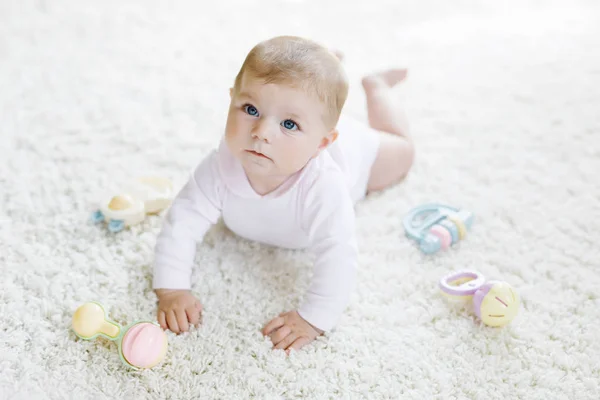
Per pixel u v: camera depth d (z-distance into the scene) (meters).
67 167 1.50
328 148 1.27
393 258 1.33
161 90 1.80
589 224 1.41
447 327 1.19
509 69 1.94
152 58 1.94
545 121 1.72
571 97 1.80
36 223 1.35
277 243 1.31
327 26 2.17
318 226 1.17
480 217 1.43
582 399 1.08
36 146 1.55
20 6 2.16
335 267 1.15
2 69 1.84
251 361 1.11
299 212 1.18
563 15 2.24
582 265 1.32
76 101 1.73
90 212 1.39
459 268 1.31
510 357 1.14
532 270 1.31
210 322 1.18
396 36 2.13
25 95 1.74
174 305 1.18
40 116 1.66
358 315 1.20
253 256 1.32
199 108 1.74
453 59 2.00
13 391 1.04
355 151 1.36
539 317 1.21
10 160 1.50
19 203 1.39
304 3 2.30
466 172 1.56
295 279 1.27
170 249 1.21
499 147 1.63
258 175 1.14
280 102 1.01
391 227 1.40
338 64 1.05
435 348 1.15
